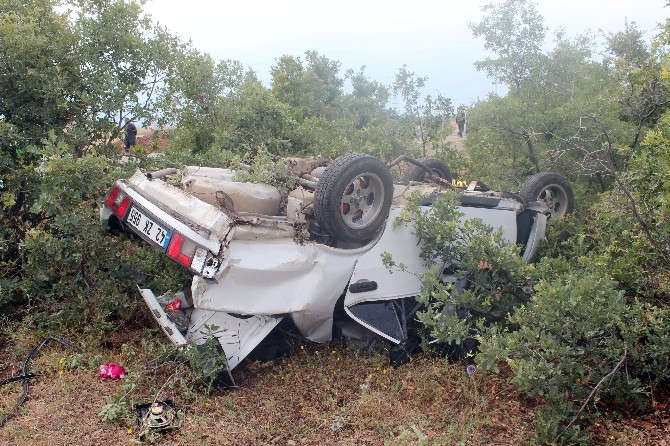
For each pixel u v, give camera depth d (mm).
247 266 4883
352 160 5316
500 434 4488
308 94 12156
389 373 5348
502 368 5332
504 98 9695
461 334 4832
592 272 5176
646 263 5359
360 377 5293
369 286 5500
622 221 5828
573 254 6797
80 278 5984
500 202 6711
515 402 4887
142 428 4352
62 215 5668
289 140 8312
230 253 4820
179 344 4918
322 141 8820
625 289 5266
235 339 5145
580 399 4539
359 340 5805
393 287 5652
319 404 4863
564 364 4363
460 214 5801
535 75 10641
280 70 12242
